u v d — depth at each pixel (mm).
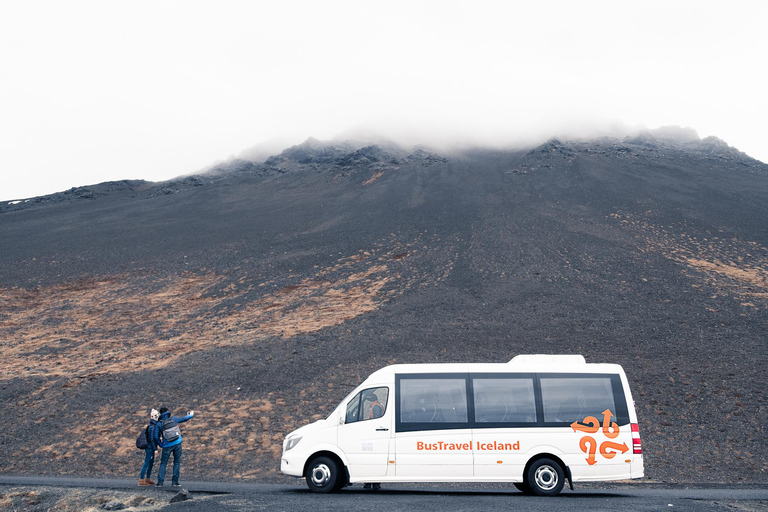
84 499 11195
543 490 11828
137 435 23938
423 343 35031
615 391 12266
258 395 27969
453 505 10125
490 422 12125
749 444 20781
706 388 25875
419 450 12062
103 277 60375
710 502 10977
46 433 24531
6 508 11070
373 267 58344
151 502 10867
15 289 56750
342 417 12430
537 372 12453
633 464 11883
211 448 22375
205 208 97812
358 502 10477
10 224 92562
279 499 10922
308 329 40500
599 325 37250
